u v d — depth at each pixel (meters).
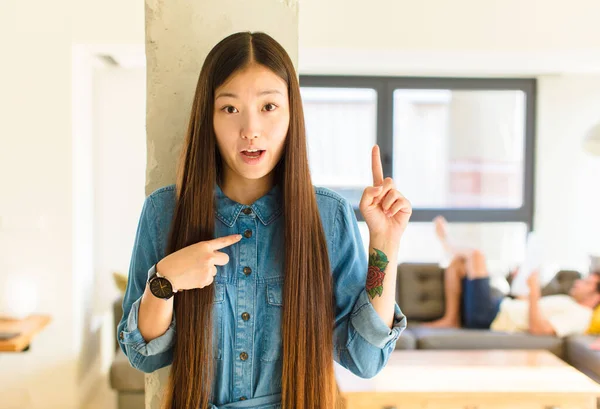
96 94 3.91
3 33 3.02
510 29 3.28
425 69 4.46
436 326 3.75
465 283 3.78
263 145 0.96
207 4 1.24
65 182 3.10
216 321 1.03
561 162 4.66
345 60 3.86
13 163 3.08
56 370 3.17
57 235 3.12
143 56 3.46
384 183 1.02
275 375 1.05
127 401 3.15
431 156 4.80
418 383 2.53
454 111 4.76
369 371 1.07
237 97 0.96
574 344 3.36
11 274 3.11
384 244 1.04
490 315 3.68
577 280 3.85
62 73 3.05
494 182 4.83
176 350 1.02
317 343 1.03
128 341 0.99
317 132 4.72
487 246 4.82
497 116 4.79
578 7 3.27
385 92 4.60
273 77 0.96
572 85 4.61
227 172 1.07
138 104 3.97
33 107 3.06
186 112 1.26
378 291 1.03
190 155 1.02
